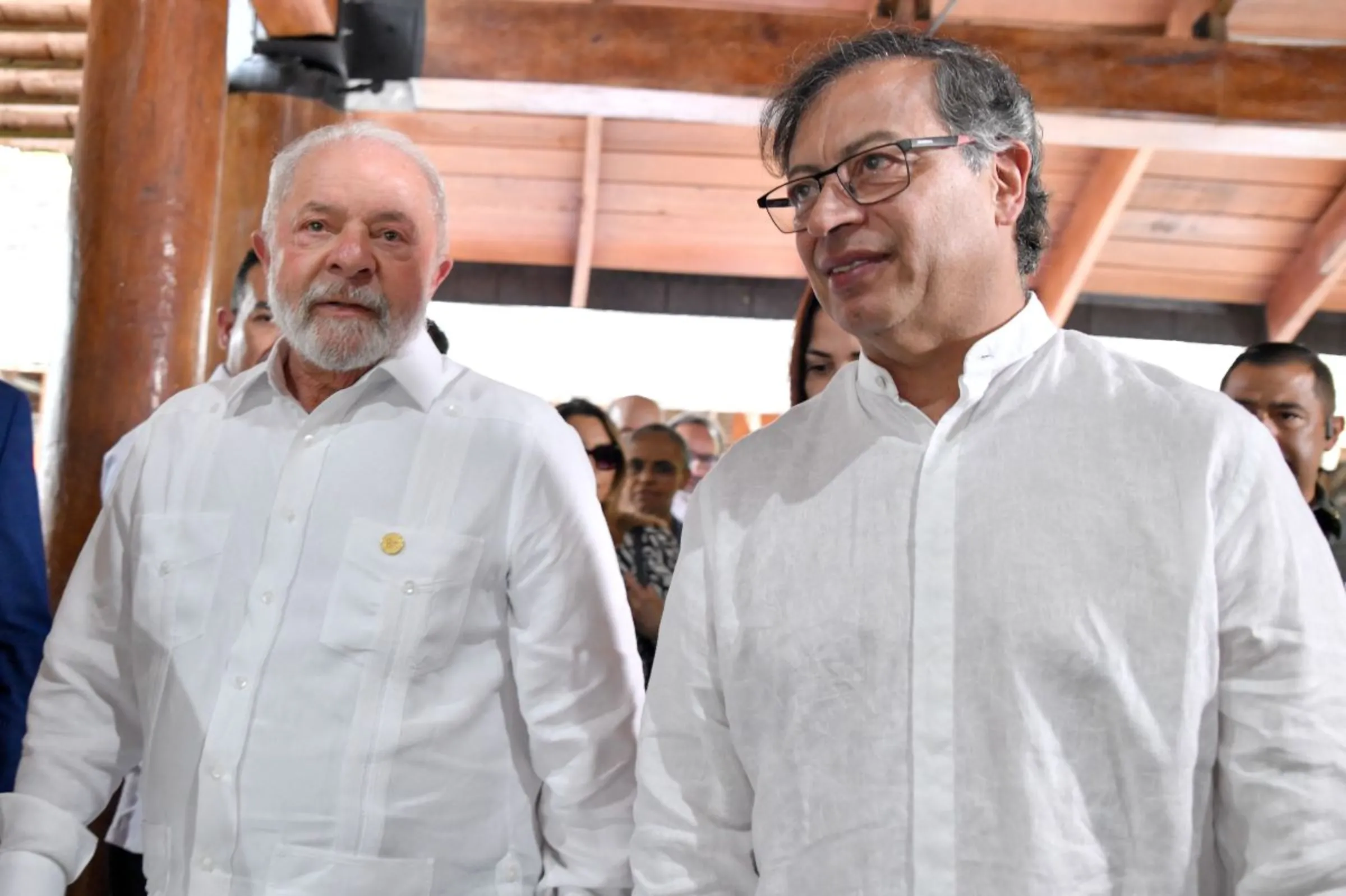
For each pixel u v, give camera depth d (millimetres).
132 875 2232
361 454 1538
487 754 1491
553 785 1502
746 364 6129
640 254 6055
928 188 1245
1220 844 1144
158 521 1546
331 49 3869
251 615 1475
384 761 1431
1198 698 1119
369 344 1529
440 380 1595
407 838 1429
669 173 5648
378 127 1610
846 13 4691
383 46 4070
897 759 1174
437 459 1535
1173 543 1146
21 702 1595
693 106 4352
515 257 6082
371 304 1526
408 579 1474
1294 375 2539
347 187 1536
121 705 1602
